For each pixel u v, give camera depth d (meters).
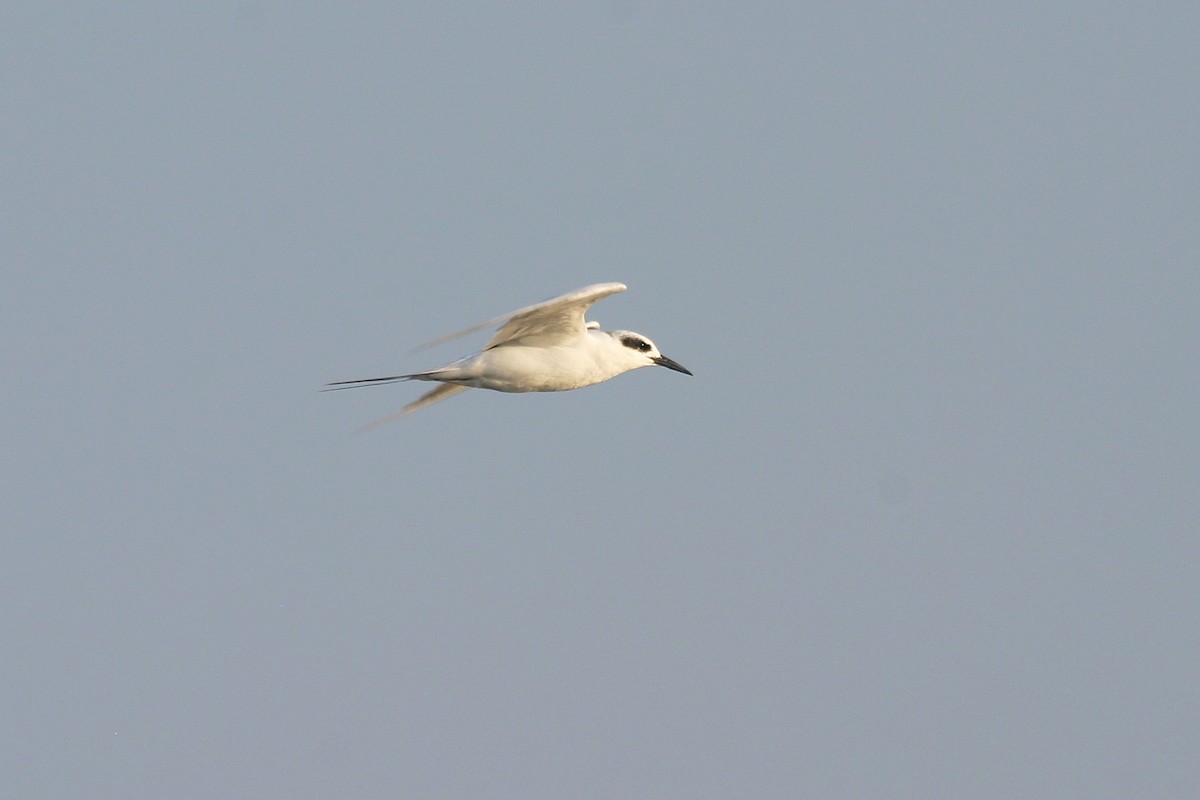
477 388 19.14
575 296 16.92
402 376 18.62
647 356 20.09
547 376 18.80
